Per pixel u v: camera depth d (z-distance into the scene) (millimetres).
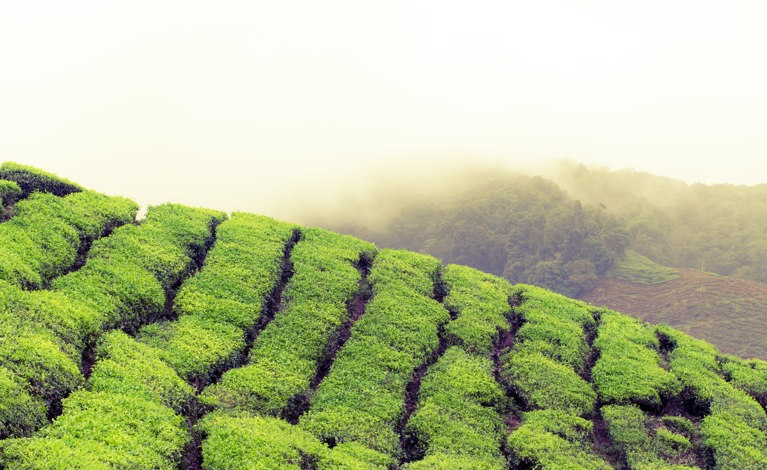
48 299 22625
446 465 21203
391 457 21828
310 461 20203
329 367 26578
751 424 26234
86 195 31875
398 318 29422
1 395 17016
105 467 16062
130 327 24531
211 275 29078
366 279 32938
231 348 24953
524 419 25391
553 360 28922
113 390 19812
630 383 27578
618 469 23672
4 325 20062
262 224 35406
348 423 22859
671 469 23156
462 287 33750
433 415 24156
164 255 29031
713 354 31781
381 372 25891
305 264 32219
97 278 25531
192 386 22594
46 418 17734
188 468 18844
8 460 15359
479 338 29578
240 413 21766
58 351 20078
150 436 18438
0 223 26984
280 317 27844
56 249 26438
